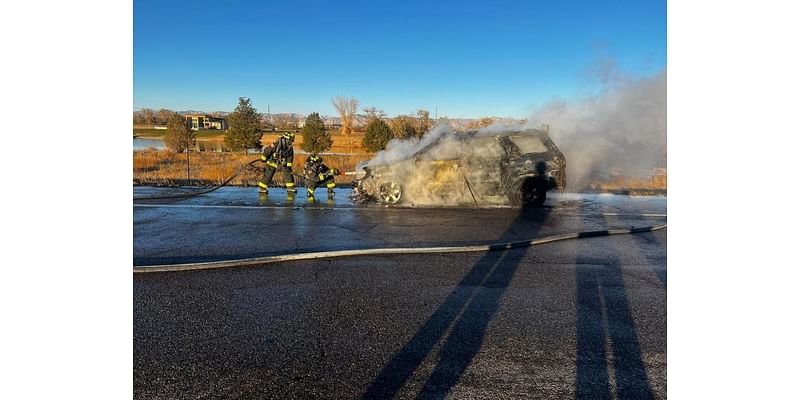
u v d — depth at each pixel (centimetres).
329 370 286
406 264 517
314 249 584
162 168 1656
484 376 280
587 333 343
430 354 308
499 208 908
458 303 400
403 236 659
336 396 259
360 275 476
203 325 352
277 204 943
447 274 482
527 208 912
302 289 432
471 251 578
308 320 361
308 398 257
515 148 929
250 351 310
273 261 522
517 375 282
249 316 369
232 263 504
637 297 422
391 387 268
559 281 464
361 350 312
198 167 1681
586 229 716
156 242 616
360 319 364
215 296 414
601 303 405
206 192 1111
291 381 274
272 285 443
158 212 843
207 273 480
